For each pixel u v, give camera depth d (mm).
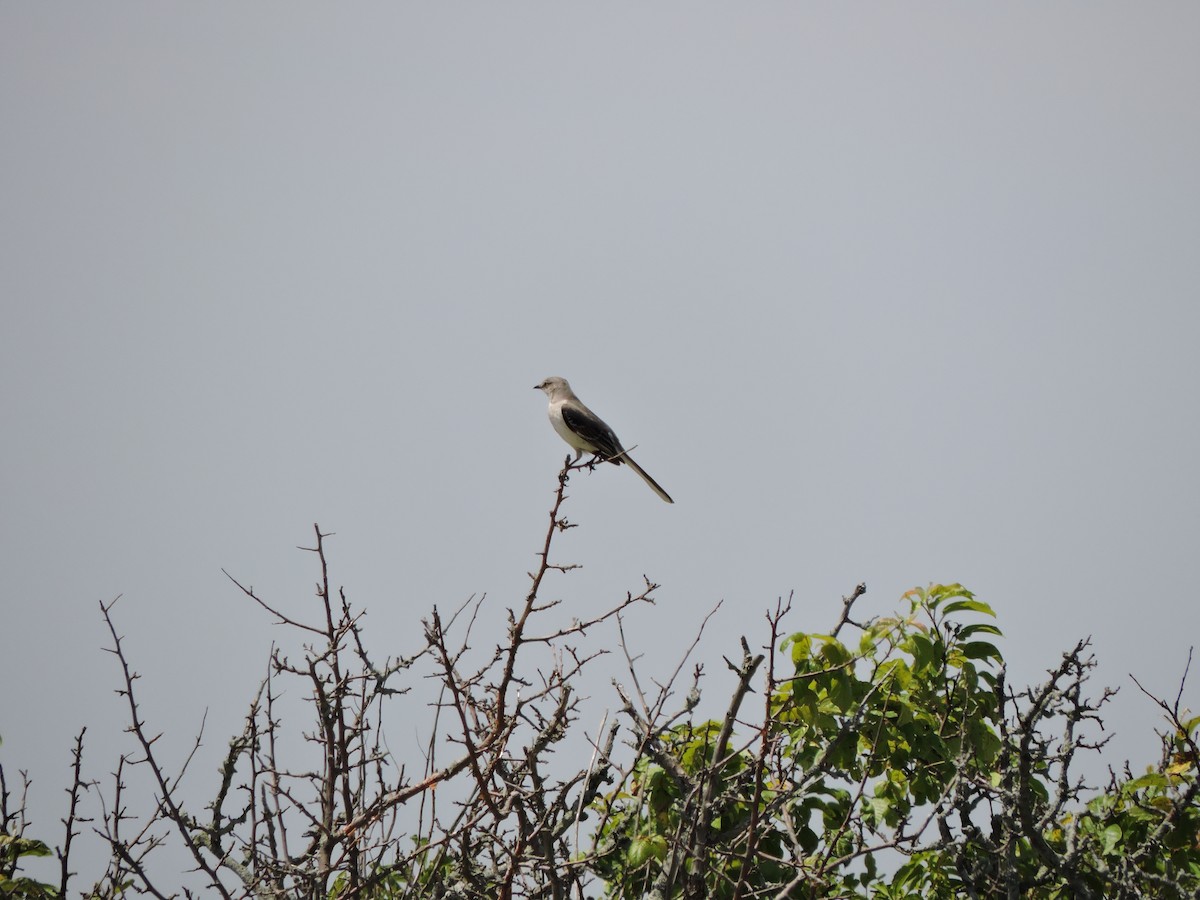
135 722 10969
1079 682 11648
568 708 10648
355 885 10344
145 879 10305
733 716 10328
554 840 10609
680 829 10141
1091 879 11703
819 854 11617
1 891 10062
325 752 11164
